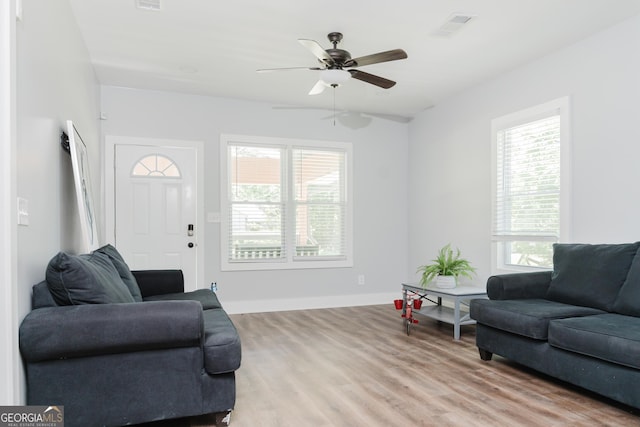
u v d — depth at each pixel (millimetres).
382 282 5711
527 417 2146
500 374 2814
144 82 4500
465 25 3234
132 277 2967
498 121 4301
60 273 1860
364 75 3465
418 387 2576
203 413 1997
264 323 4406
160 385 1935
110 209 4590
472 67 4086
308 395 2455
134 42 3533
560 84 3652
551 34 3369
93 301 1909
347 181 5574
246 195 5129
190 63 3988
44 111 2139
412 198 5773
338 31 3334
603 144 3279
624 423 2078
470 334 3916
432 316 4141
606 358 2189
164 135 4793
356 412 2221
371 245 5668
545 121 3818
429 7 2971
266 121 5215
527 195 3990
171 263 4785
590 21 3160
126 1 2895
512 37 3434
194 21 3180
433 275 4316
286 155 5305
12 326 1572
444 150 5133
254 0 2883
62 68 2611
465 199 4770
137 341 1848
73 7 2947
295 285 5266
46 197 2148
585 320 2461
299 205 5367
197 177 4895
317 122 5461
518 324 2729
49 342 1717
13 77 1601
